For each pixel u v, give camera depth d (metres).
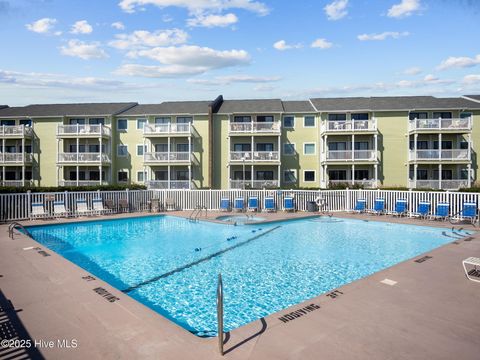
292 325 5.40
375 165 32.84
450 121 31.36
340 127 33.16
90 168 36.47
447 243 13.41
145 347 4.69
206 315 7.22
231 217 22.73
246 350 4.60
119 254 12.69
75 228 18.33
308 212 23.88
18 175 37.09
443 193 19.55
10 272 8.49
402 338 4.92
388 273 8.41
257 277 9.82
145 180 35.34
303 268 10.70
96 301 6.49
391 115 33.75
